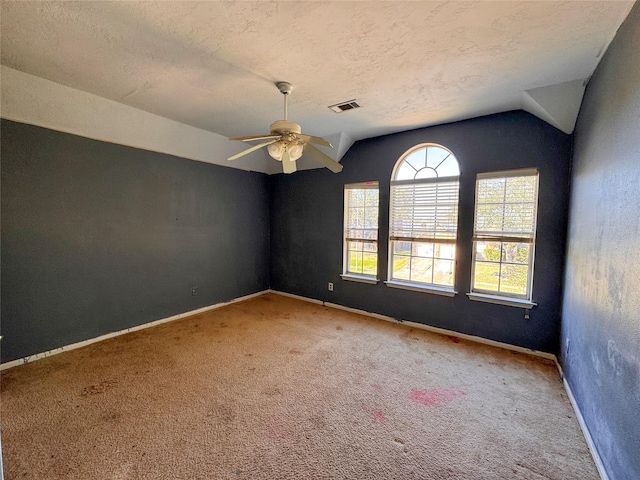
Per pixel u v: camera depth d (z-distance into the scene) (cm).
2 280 254
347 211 429
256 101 283
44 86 247
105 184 314
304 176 470
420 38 184
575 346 219
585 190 219
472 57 205
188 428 186
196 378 243
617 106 162
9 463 158
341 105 288
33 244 269
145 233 350
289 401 214
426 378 246
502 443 176
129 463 159
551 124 275
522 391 229
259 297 495
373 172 394
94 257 309
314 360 276
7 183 253
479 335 323
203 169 411
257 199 496
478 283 327
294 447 172
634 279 131
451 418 198
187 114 319
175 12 161
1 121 247
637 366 124
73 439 175
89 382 236
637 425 122
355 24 171
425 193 357
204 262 419
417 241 364
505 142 302
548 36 180
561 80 235
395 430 186
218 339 322
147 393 222
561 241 278
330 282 448
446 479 152
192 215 400
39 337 275
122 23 171
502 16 163
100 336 316
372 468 158
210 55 204
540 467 160
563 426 192
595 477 154
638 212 130
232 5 155
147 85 251
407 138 365
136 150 338
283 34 180
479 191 321
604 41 181
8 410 200
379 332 345
